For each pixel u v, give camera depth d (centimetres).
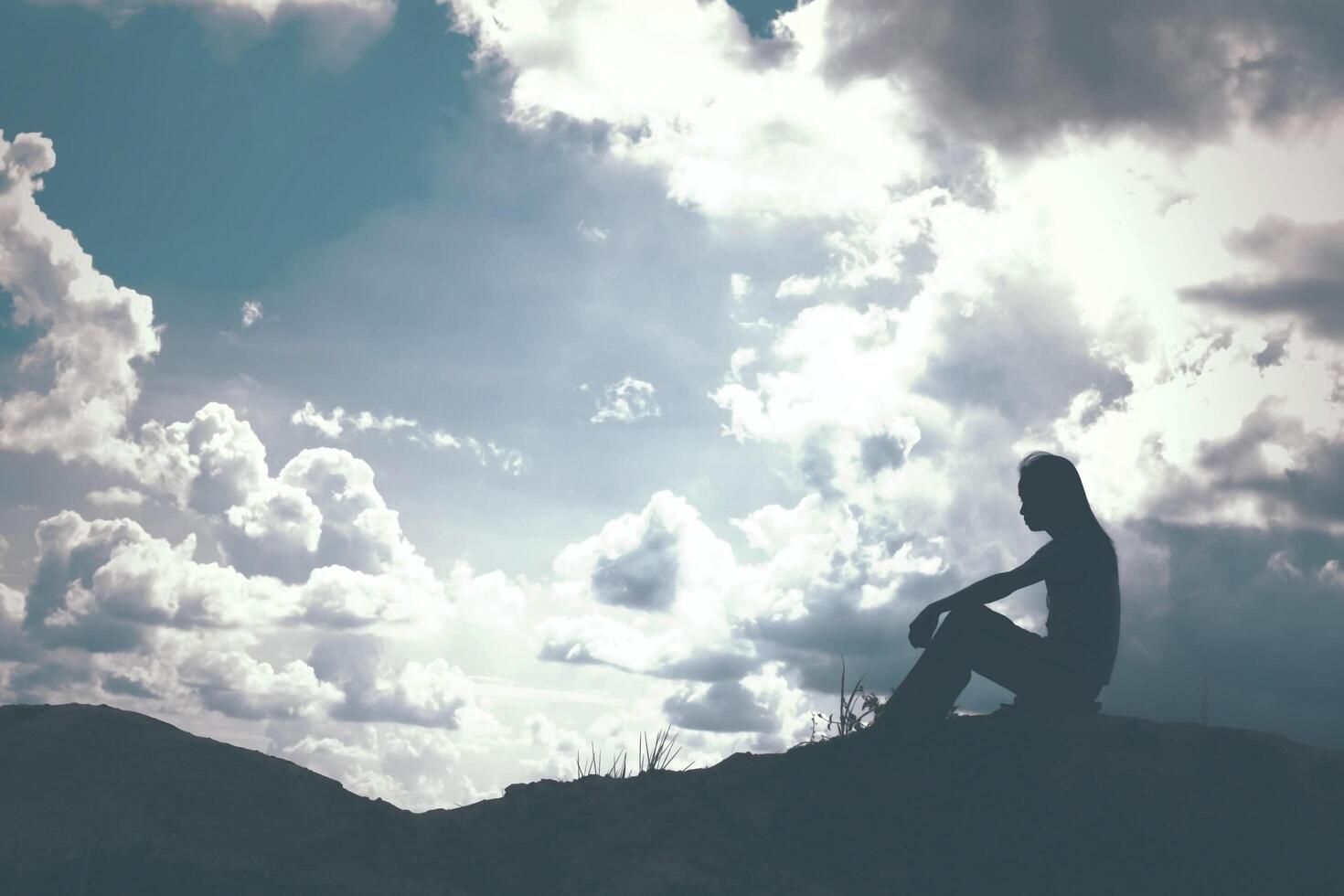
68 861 695
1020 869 660
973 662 729
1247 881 636
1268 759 698
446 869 723
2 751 875
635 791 788
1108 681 734
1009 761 715
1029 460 743
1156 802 678
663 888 644
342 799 897
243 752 952
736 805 739
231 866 716
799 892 645
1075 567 713
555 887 675
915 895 652
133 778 853
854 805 714
